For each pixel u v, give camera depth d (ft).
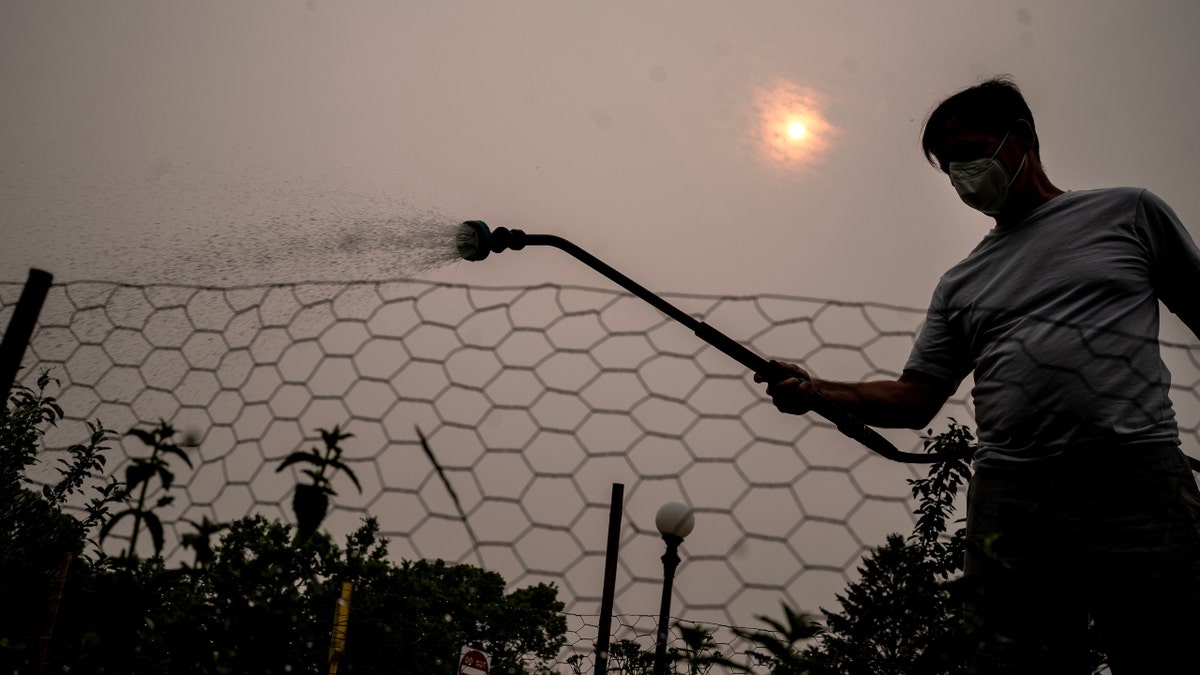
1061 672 6.80
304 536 5.55
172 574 6.24
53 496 8.32
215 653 6.23
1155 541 6.64
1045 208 8.30
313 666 7.04
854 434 8.75
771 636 5.55
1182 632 6.48
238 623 6.36
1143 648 6.68
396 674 7.61
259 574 6.73
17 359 7.36
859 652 6.14
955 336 8.95
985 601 6.23
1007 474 7.56
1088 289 7.53
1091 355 7.21
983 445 7.88
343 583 7.02
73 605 7.31
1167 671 6.51
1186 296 7.70
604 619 6.66
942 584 6.15
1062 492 7.13
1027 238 8.25
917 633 6.11
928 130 9.23
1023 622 6.41
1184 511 6.67
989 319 8.21
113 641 6.09
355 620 7.67
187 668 6.41
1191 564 6.54
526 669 7.59
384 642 7.65
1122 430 6.93
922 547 7.20
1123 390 7.04
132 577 6.20
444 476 5.50
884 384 9.09
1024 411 7.45
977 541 7.56
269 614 6.38
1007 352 7.77
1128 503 6.82
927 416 9.00
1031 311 7.80
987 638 5.82
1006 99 8.71
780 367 8.82
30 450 8.63
